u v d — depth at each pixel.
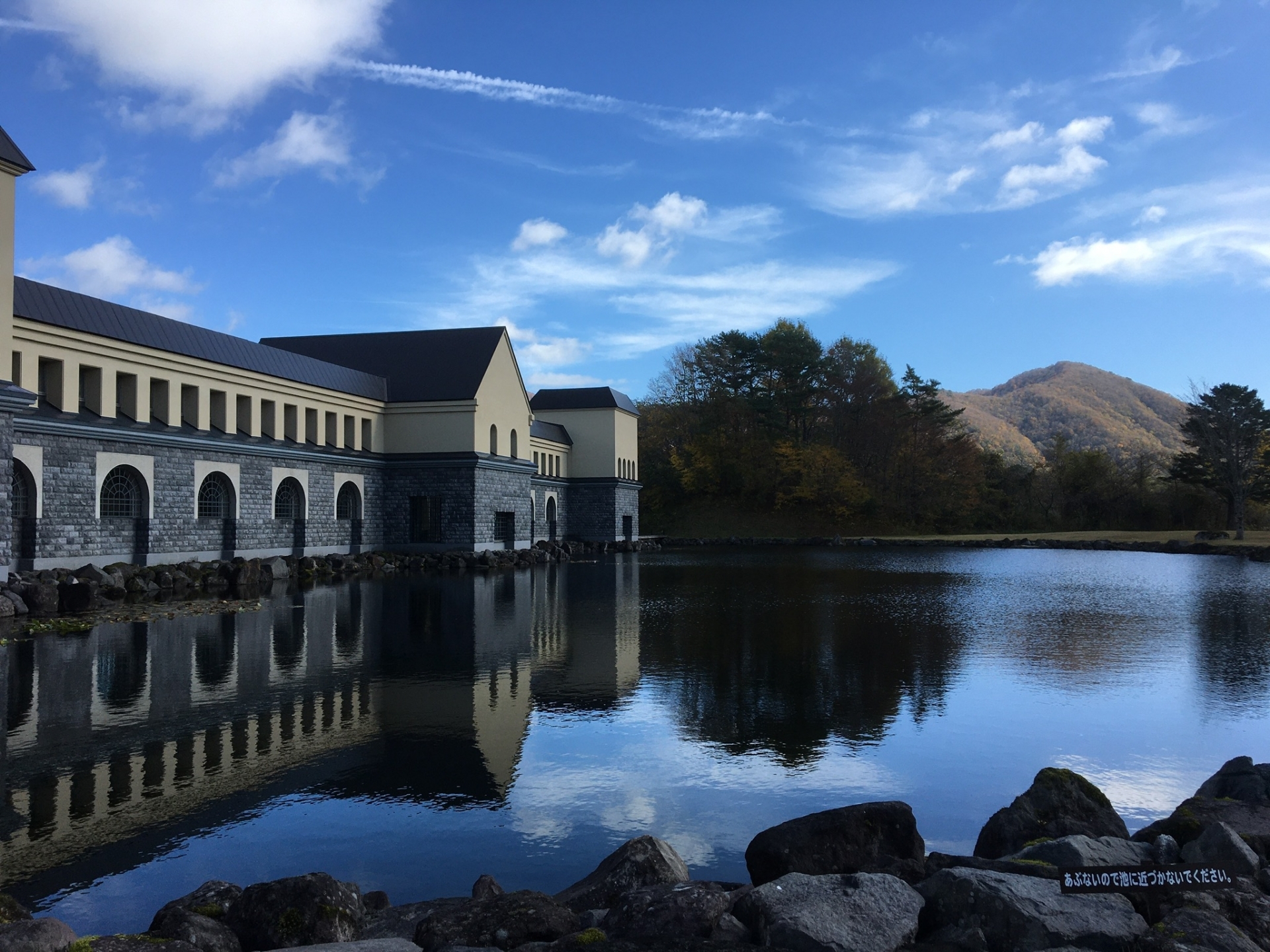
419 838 7.64
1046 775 7.39
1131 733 11.19
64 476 28.56
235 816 8.12
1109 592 30.88
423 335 50.47
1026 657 16.78
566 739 10.77
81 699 12.57
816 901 5.15
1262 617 23.11
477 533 46.06
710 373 93.06
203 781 9.05
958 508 86.56
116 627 19.92
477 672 14.88
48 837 7.58
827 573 40.25
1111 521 88.06
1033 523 89.00
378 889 6.66
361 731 11.05
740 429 92.19
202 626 20.25
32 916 5.83
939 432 88.62
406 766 9.64
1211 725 11.57
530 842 7.59
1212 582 34.81
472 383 47.00
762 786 9.07
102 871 6.91
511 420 51.84
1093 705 12.69
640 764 9.79
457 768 9.55
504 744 10.52
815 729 11.32
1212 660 16.53
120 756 9.87
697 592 30.34
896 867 5.96
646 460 93.62
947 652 17.38
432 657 16.34
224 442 35.34
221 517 36.16
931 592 30.41
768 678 14.63
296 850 7.37
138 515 31.92
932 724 11.60
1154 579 36.66
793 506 87.62
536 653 16.91
